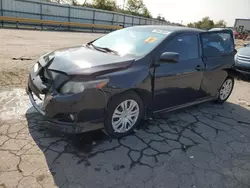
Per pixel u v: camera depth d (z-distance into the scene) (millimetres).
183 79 3582
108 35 4152
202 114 4176
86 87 2518
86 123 2641
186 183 2361
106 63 2797
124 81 2760
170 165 2613
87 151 2689
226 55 4539
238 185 2420
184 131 3439
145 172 2449
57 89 2584
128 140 3025
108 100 2709
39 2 22250
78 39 14797
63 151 2639
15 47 8875
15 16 21047
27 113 3420
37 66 3203
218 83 4477
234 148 3133
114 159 2600
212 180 2449
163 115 3934
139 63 3000
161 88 3295
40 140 2793
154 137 3168
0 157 2410
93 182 2227
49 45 10492
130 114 3096
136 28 3998
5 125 3039
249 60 6957
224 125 3805
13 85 4535
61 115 2576
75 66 2676
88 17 27250
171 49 3412
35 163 2389
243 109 4660
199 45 3912
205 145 3123
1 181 2100
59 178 2227
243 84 6742
